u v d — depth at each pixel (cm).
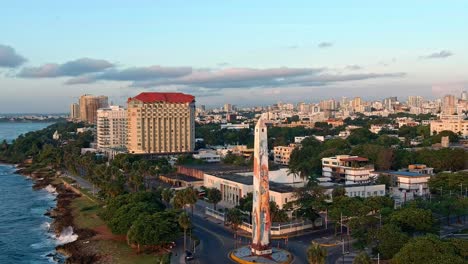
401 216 17550
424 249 13500
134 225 18475
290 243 18600
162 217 19062
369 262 13775
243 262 16225
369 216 18288
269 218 16938
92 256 18738
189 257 16862
